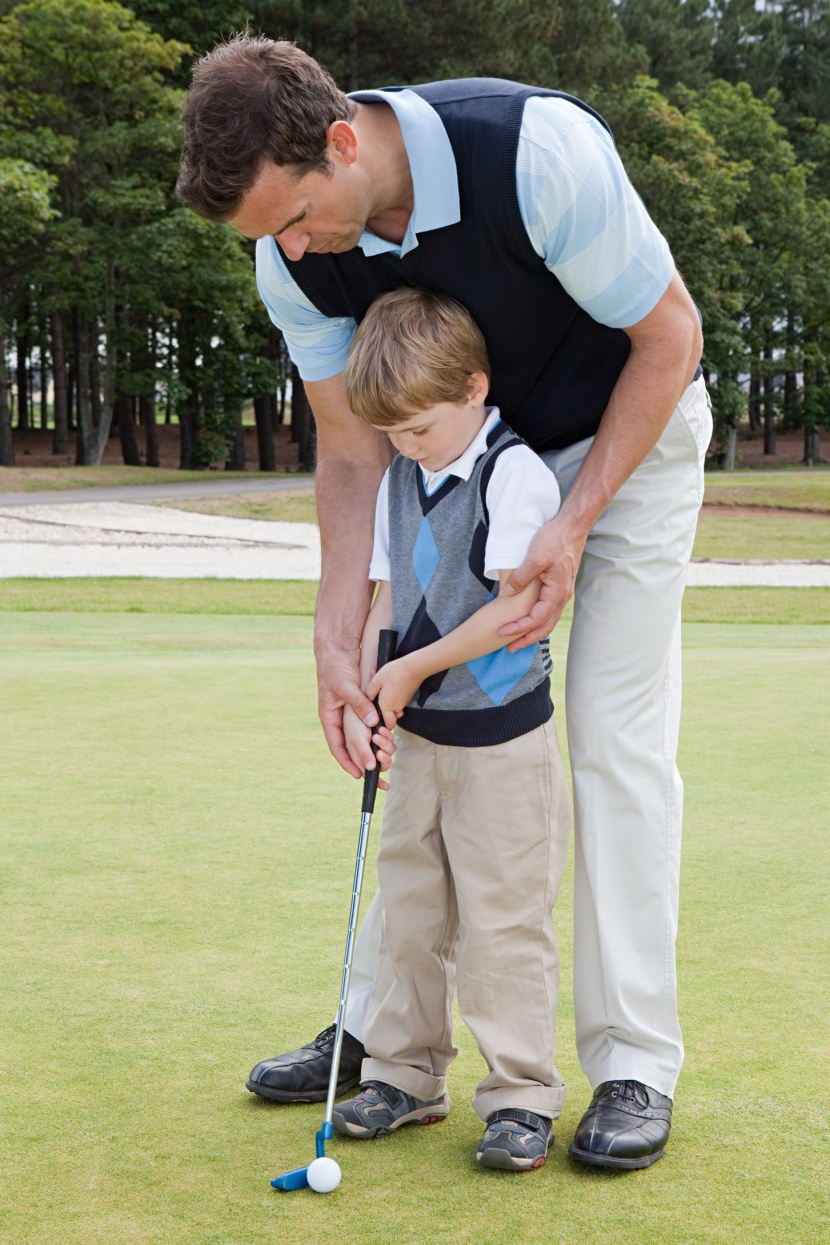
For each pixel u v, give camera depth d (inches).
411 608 80.9
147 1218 66.3
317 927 111.0
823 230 1549.0
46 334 1592.0
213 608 459.5
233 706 218.5
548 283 77.7
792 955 104.0
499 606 76.2
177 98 1101.1
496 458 78.0
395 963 80.8
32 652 306.3
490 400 84.0
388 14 1133.1
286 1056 84.0
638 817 81.8
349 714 84.3
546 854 78.8
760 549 764.0
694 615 475.5
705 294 1424.7
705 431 85.5
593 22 1381.6
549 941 79.4
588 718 82.2
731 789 160.1
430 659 77.2
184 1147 75.0
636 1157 72.4
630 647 82.1
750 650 317.4
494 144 72.3
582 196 72.5
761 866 128.1
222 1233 64.8
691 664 277.7
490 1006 77.6
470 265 75.8
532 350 80.5
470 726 77.4
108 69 1088.8
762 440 2071.9
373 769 80.8
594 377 82.7
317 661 88.7
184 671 261.7
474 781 77.5
